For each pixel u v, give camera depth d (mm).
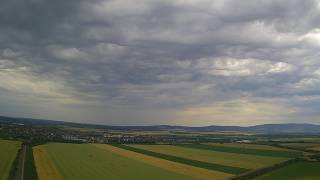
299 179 81500
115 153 148625
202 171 98125
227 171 98000
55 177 83125
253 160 124938
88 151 154000
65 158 123250
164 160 125438
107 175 88500
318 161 114938
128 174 90875
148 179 83375
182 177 87062
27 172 88062
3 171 87625
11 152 128750
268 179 82562
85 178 83250
